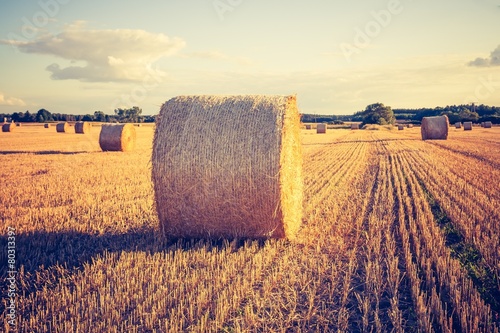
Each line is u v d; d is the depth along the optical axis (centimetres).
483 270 652
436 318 509
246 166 796
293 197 893
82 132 4847
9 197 1208
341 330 488
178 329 478
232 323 504
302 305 550
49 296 559
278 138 796
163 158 823
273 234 830
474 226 908
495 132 5097
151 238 849
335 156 2555
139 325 482
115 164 2005
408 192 1345
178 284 595
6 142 3484
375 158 2391
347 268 684
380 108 10606
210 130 820
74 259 716
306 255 754
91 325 479
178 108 857
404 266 694
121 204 1155
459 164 1986
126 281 604
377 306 535
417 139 4138
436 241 787
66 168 1847
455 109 11419
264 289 582
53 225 920
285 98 861
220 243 834
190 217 828
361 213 1057
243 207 808
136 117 9219
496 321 503
